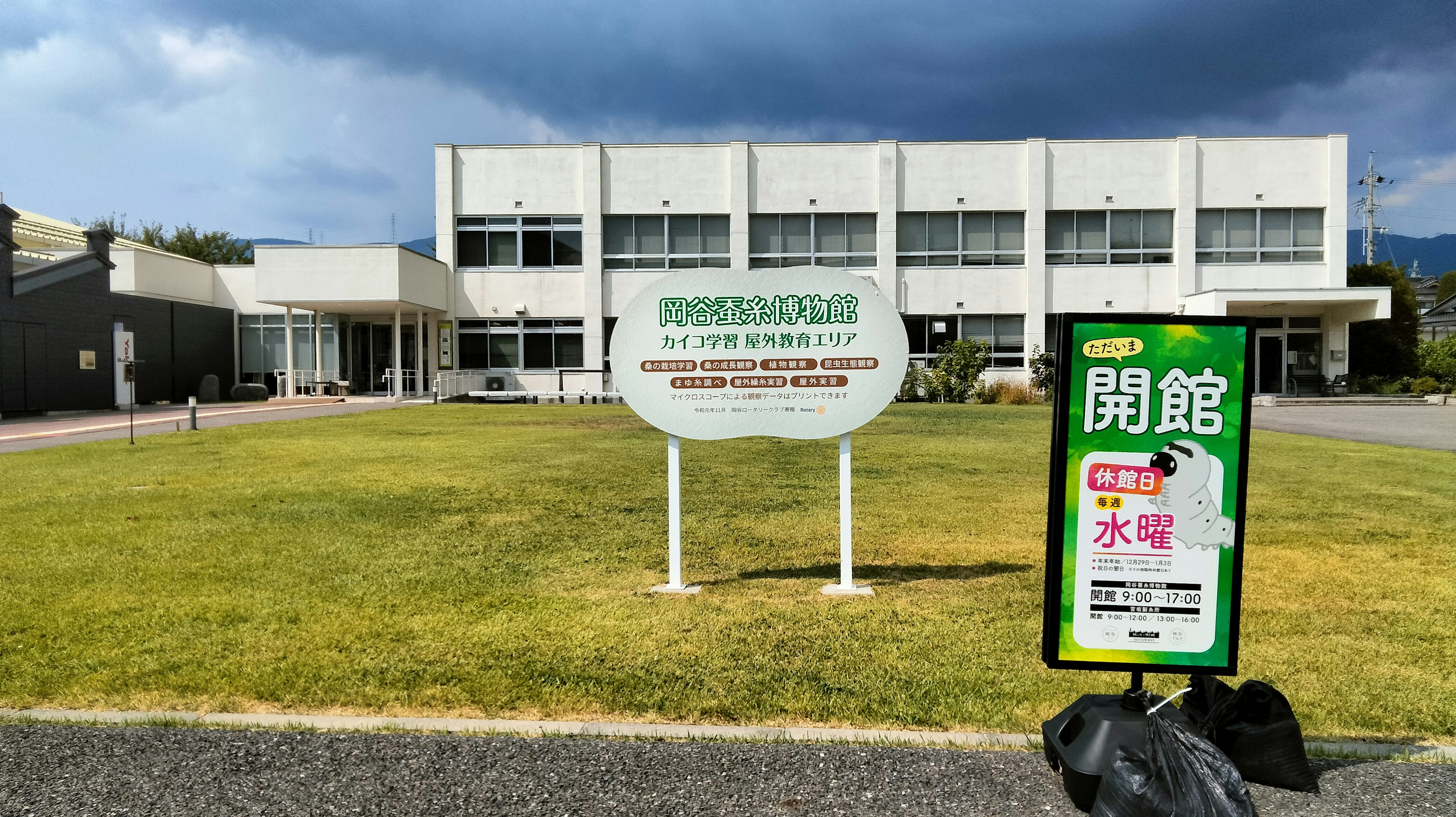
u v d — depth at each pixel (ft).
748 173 100.73
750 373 19.40
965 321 100.83
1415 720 12.26
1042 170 98.73
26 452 43.73
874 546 23.65
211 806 9.80
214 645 15.19
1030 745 11.46
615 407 83.41
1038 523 26.81
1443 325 230.68
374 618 16.81
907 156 100.07
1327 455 44.62
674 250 101.76
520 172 101.86
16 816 9.57
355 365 105.91
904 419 66.08
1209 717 10.43
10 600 17.83
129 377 47.09
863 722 12.24
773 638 15.71
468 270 102.37
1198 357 10.86
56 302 79.10
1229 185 98.32
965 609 17.60
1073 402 10.91
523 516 27.55
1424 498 31.17
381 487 32.86
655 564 21.61
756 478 35.94
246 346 106.93
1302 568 21.06
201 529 25.07
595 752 11.15
